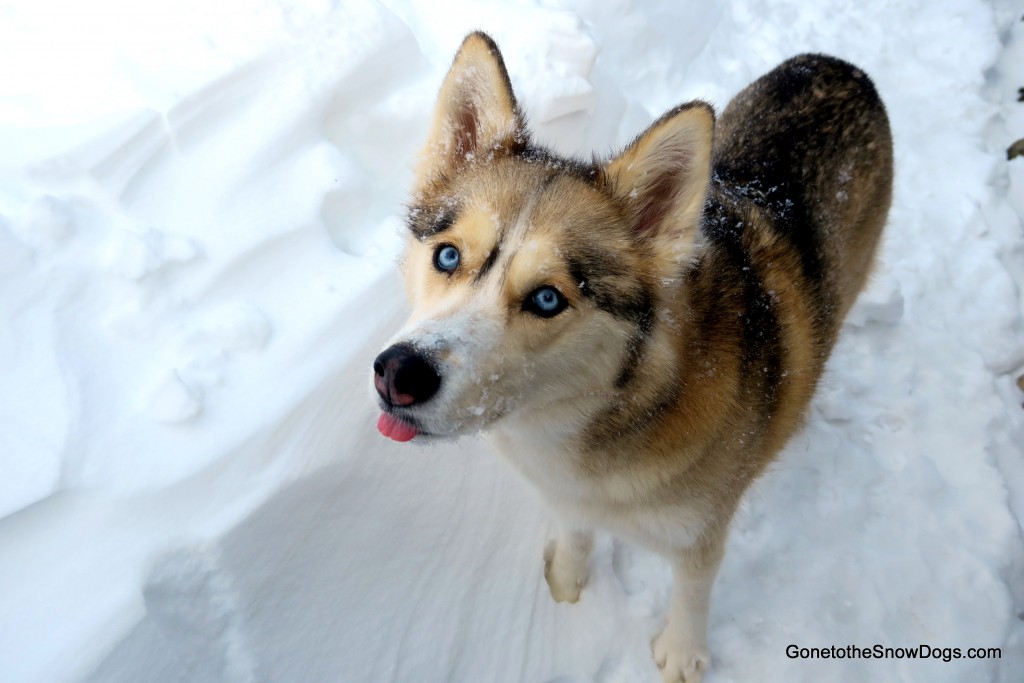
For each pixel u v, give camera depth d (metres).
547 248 0.48
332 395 0.65
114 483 0.57
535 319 0.47
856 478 0.78
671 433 0.52
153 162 0.72
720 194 0.62
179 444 0.59
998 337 0.91
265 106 0.76
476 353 0.45
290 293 0.69
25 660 0.51
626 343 0.49
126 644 0.52
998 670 0.68
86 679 0.51
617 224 0.51
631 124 0.99
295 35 0.80
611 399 0.51
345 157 0.79
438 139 0.55
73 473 0.56
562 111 0.88
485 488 0.69
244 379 0.64
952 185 1.09
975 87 1.25
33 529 0.55
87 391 0.60
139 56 0.76
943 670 0.67
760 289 0.58
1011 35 1.39
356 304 0.69
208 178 0.73
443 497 0.67
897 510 0.76
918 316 0.93
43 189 0.69
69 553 0.55
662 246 0.50
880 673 0.67
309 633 0.58
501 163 0.53
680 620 0.64
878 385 0.86
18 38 0.78
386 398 0.46
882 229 0.81
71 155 0.69
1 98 0.73
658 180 0.51
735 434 0.54
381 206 0.81
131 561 0.55
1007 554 0.73
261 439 0.61
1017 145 1.16
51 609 0.53
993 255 1.00
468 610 0.64
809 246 0.64
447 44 0.93
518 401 0.49
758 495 0.76
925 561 0.73
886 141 0.78
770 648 0.68
